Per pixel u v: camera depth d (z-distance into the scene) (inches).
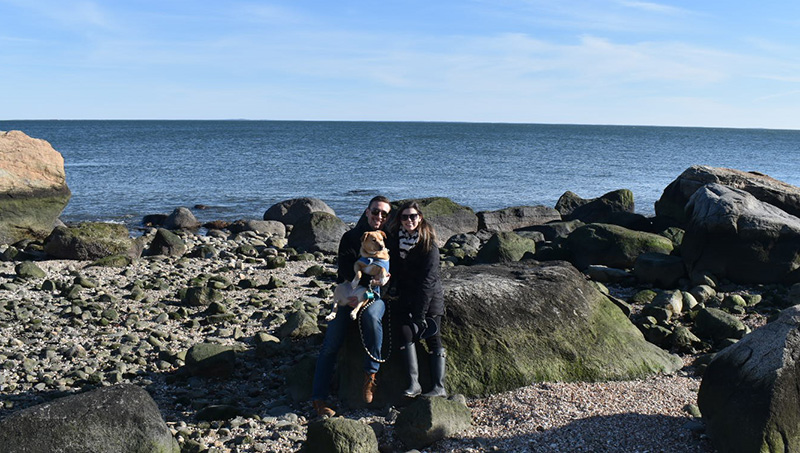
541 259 495.8
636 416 209.8
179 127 7253.9
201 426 225.9
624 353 266.1
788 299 386.0
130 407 183.9
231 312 382.9
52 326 352.2
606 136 5767.7
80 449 173.8
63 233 548.7
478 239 670.5
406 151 2790.4
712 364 199.9
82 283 439.8
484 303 255.9
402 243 221.8
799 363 180.5
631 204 772.0
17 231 648.4
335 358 231.3
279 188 1374.3
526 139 4490.7
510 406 222.8
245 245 623.2
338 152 2659.9
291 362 295.3
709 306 382.3
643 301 385.1
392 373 235.6
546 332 256.5
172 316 373.1
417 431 200.7
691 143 4515.3
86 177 1515.7
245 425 226.7
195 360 275.6
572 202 839.1
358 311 222.4
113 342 328.8
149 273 494.0
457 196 1280.8
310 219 663.1
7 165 644.7
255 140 3779.5
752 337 195.3
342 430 190.4
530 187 1443.2
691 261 432.5
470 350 243.8
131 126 7637.8
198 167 1840.6
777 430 173.0
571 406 219.6
